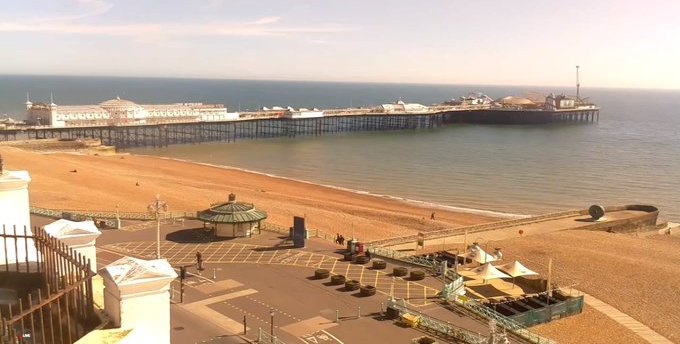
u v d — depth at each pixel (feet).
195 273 171.63
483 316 144.66
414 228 311.27
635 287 205.05
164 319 84.99
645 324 173.68
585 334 160.76
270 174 501.56
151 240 208.54
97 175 404.36
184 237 213.25
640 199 429.38
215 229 214.28
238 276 169.99
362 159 602.85
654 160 620.90
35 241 103.35
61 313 89.25
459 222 335.26
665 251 258.16
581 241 263.08
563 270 220.64
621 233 303.48
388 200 404.98
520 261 229.45
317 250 199.82
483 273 173.78
